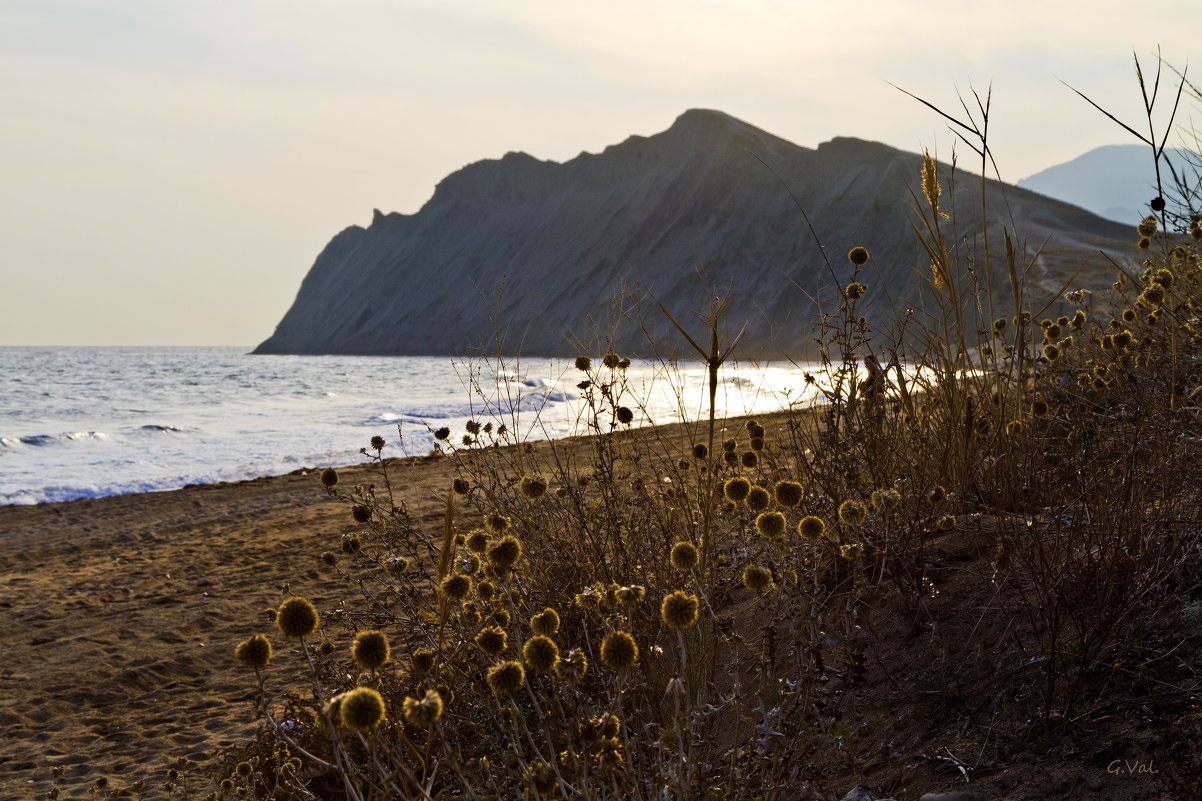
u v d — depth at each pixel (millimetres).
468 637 2955
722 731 2863
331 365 96562
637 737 2289
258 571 8586
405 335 181875
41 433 27016
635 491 4117
